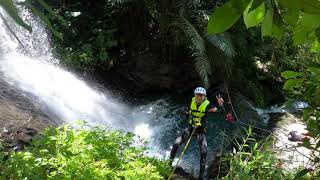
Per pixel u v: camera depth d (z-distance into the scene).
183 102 9.66
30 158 3.20
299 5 0.75
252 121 8.70
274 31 0.95
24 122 5.35
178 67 10.17
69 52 9.77
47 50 9.46
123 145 4.24
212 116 8.80
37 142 3.59
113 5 10.26
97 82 9.39
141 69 9.93
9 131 4.91
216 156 6.62
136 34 10.52
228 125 8.42
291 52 11.52
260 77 10.92
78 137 3.75
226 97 9.70
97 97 8.73
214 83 10.25
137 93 9.70
